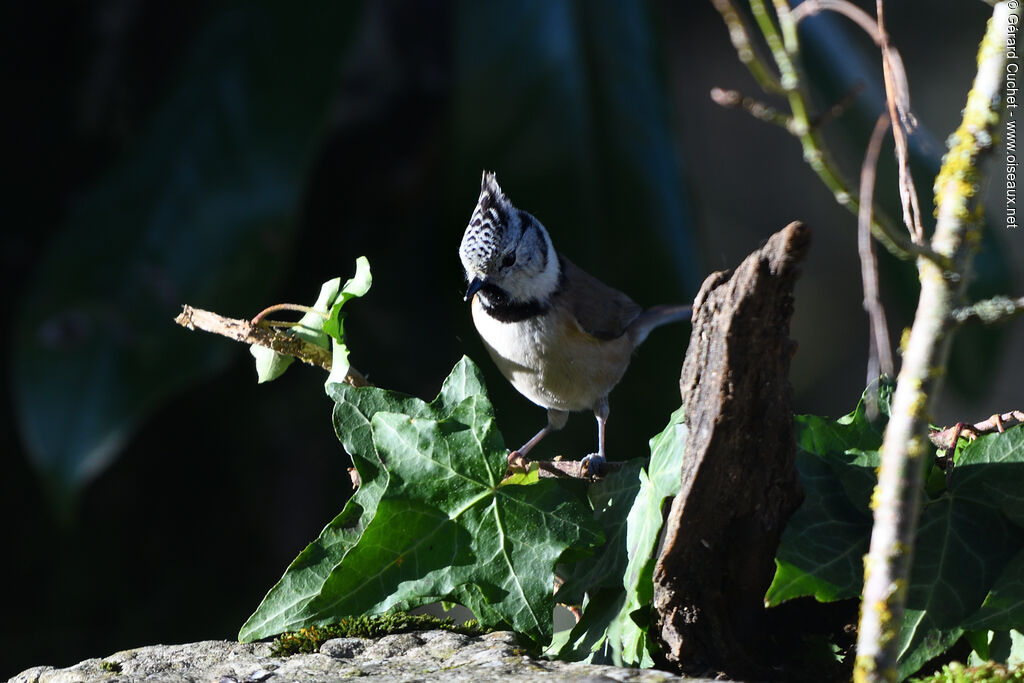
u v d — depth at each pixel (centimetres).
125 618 1119
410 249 1211
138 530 1148
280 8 1044
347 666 436
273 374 552
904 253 311
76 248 996
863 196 335
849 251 1961
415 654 448
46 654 1083
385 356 1181
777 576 411
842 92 1180
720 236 1917
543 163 1083
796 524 421
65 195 1159
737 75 1852
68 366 972
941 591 422
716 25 1764
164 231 1004
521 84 1089
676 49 1772
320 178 1208
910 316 1218
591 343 841
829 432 455
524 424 1115
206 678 431
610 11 1107
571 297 839
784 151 1936
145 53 1169
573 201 1076
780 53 307
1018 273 1425
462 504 478
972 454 449
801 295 1966
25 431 958
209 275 998
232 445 1186
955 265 311
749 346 387
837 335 1961
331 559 480
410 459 483
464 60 1094
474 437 483
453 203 1088
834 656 446
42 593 1108
